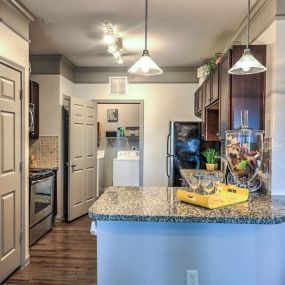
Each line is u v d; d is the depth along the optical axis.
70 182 4.89
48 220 4.39
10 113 2.93
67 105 5.25
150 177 5.80
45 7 3.09
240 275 2.00
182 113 5.74
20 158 3.14
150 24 3.54
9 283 2.85
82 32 3.82
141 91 5.79
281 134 2.58
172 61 5.26
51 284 2.83
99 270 2.02
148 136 5.80
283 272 2.09
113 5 3.05
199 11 3.16
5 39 2.81
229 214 1.86
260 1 2.81
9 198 2.93
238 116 2.73
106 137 7.26
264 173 2.72
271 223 1.81
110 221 1.97
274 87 2.58
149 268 2.01
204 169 4.89
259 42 2.94
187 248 2.00
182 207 2.01
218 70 3.25
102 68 5.73
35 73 4.93
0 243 2.76
